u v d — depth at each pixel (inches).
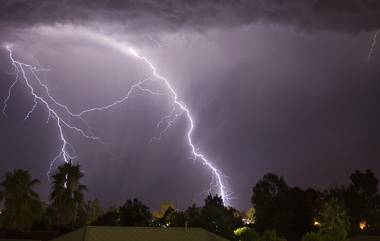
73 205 2706.7
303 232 3282.5
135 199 3127.5
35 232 2556.6
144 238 1952.5
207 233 2065.7
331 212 2940.5
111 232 1946.4
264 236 2341.3
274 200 3521.2
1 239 2476.6
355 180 3752.5
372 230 3257.9
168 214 3545.8
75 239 1897.1
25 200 2512.3
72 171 2741.1
